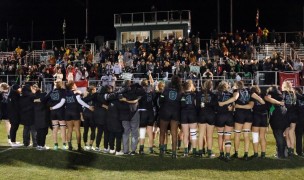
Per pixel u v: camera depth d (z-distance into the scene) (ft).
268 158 35.58
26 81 78.79
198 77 71.67
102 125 37.76
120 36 104.53
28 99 38.65
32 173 32.09
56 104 37.24
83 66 81.56
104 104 37.27
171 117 35.55
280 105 35.47
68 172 32.58
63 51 97.14
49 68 80.23
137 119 37.04
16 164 34.27
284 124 35.42
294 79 64.03
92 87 38.50
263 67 71.36
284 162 34.60
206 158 35.42
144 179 30.76
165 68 75.20
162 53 84.89
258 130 35.58
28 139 39.70
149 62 77.87
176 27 101.65
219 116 35.14
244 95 35.09
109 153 37.24
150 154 37.01
